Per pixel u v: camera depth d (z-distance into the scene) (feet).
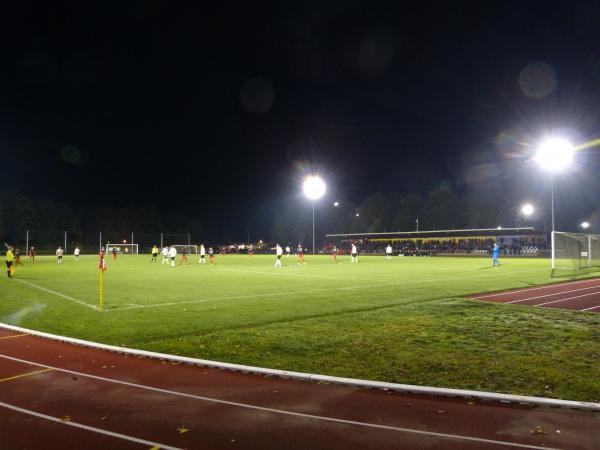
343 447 17.84
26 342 33.96
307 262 148.66
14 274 93.66
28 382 25.23
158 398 22.88
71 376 26.23
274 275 89.30
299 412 21.12
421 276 85.25
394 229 297.53
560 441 18.24
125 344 33.30
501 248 194.80
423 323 39.50
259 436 18.79
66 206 287.28
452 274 89.92
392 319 41.29
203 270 105.91
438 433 18.95
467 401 22.38
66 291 62.34
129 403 22.25
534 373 26.08
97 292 61.00
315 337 34.58
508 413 20.89
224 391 23.84
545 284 69.87
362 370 27.09
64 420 20.36
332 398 22.81
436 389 23.24
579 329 37.32
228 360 29.22
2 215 254.06
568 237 108.68
